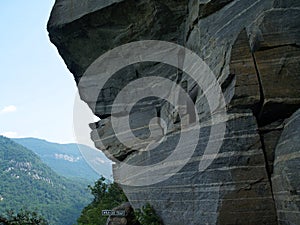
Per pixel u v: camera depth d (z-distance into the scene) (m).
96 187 19.73
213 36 8.81
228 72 7.35
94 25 11.75
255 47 7.53
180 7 10.46
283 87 7.05
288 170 6.16
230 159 7.02
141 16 10.98
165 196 8.52
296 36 7.34
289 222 6.09
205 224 7.09
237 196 6.77
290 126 6.78
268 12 7.60
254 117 7.14
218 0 8.93
